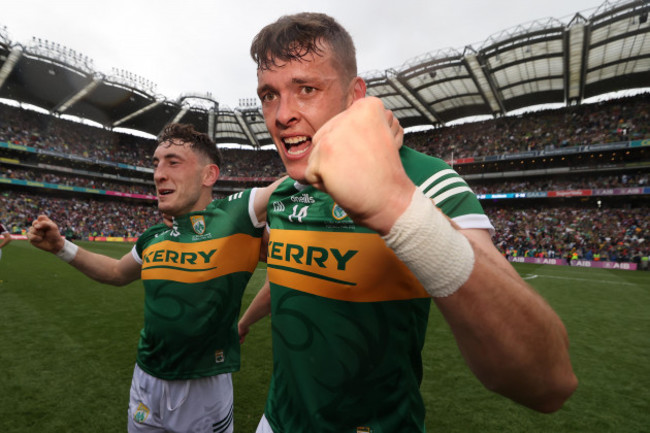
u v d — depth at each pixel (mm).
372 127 487
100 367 3791
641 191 24000
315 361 887
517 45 21359
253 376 3730
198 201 1620
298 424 940
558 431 2838
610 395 3508
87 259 1906
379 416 852
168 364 1574
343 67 773
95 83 29328
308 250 910
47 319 5578
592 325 6297
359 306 833
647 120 26234
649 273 17172
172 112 36094
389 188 467
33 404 3027
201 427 1595
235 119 38719
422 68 25062
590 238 23766
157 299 1599
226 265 1562
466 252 494
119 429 2689
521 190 29922
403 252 480
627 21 18422
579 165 28516
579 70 24047
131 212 37156
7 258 12742
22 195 30984
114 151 38781
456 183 746
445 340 5262
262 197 1550
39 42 25219
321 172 477
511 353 512
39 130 34125
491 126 33688
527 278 13336
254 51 830
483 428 2871
